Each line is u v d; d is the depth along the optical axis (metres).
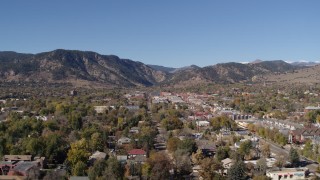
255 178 192.75
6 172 199.12
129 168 199.50
